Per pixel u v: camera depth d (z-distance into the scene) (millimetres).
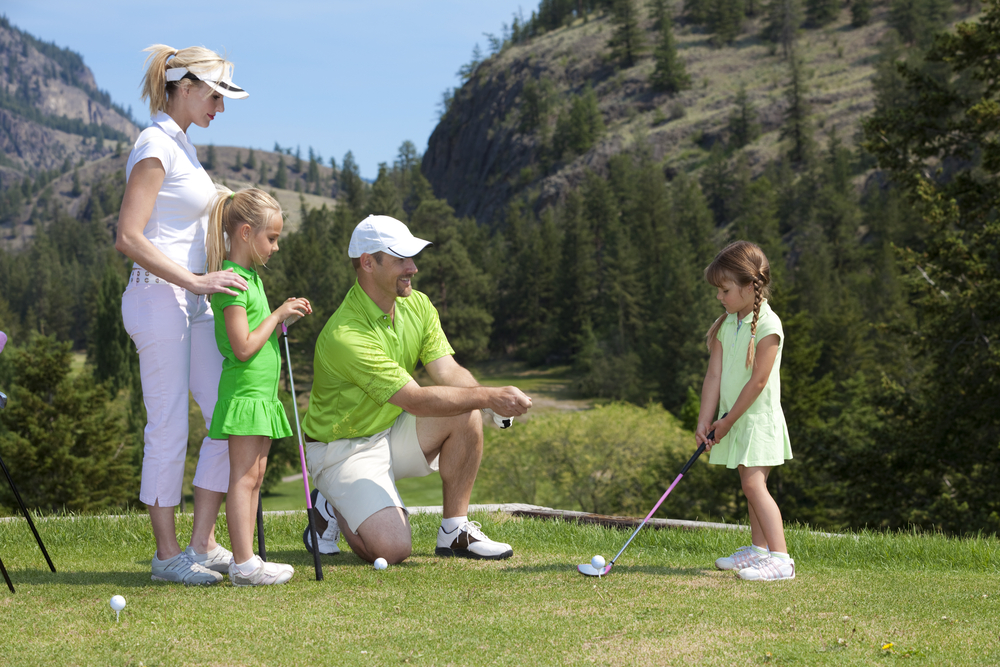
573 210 94812
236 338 3482
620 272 81375
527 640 2672
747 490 3838
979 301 17172
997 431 18219
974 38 18109
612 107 151750
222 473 3809
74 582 3525
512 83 178750
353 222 122938
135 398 46094
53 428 30828
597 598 3248
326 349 4113
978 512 17219
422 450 4383
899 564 4680
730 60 153625
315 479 4273
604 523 6043
